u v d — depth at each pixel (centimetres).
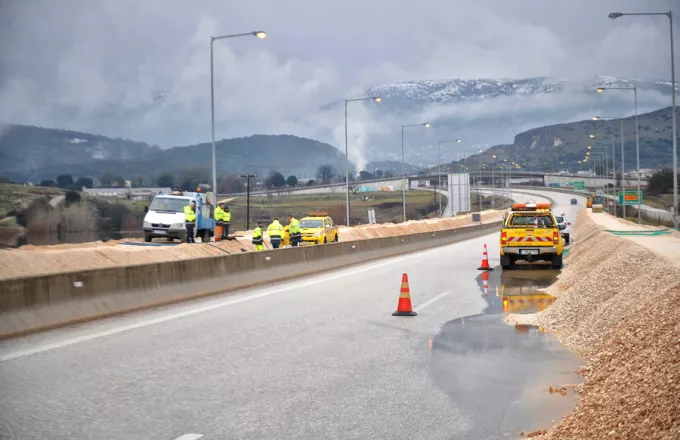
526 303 1677
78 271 1359
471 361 1005
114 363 959
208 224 4088
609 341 1017
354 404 768
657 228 4962
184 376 888
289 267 2444
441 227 8194
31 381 848
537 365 981
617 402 667
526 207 2817
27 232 7831
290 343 1131
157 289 1620
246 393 809
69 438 636
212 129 4216
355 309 1557
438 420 712
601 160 17162
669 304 982
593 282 1568
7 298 1175
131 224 9688
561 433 642
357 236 5566
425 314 1488
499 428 687
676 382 617
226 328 1273
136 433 655
